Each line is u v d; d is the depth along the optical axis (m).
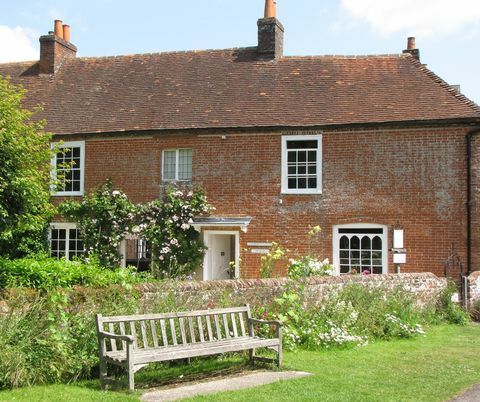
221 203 18.92
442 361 9.44
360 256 17.84
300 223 18.28
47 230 20.02
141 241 20.00
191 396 7.04
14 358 7.29
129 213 19.39
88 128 20.25
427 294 14.41
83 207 19.80
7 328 7.50
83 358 7.91
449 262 17.06
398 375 8.35
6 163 11.84
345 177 18.06
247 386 7.58
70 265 12.50
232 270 19.06
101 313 8.39
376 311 11.88
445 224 17.22
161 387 7.58
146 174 19.70
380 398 7.03
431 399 7.06
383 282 13.28
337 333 10.57
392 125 17.67
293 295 10.34
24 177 12.06
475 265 16.89
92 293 8.84
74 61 23.69
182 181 19.38
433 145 17.47
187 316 8.46
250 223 18.59
